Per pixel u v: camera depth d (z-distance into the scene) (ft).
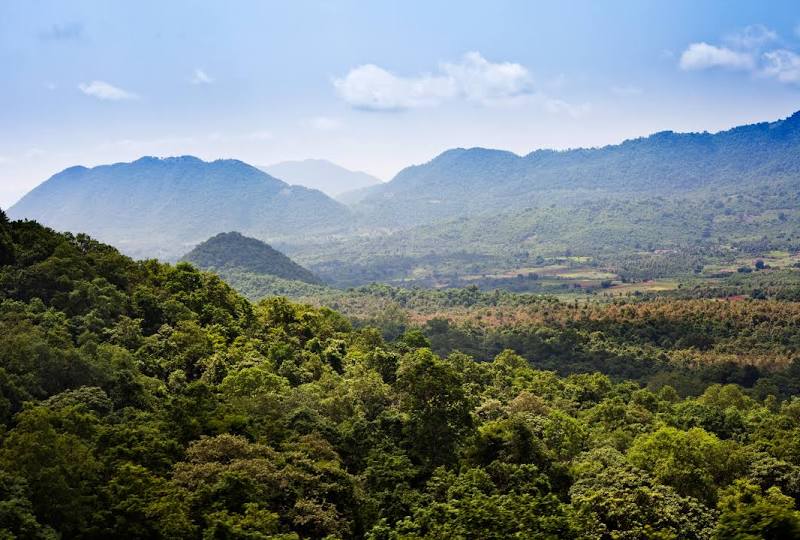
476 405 274.77
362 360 303.07
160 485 141.59
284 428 189.88
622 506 146.20
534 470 174.09
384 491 165.58
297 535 135.03
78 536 126.82
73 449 138.82
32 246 282.97
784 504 147.23
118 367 209.97
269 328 336.29
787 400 383.65
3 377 171.63
